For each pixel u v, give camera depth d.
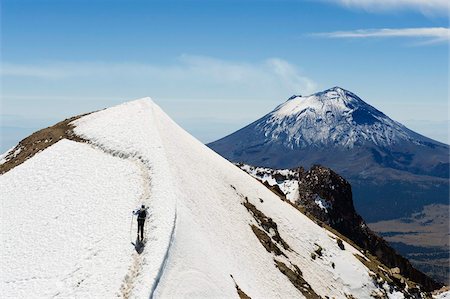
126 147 60.97
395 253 106.75
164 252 38.50
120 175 54.84
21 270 41.84
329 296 59.28
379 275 70.44
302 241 68.12
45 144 74.06
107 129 68.31
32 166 64.12
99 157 61.12
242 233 55.22
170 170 53.22
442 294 95.31
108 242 42.09
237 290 41.28
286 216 71.12
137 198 48.88
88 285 37.03
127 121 69.50
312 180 109.75
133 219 44.81
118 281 36.44
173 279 37.09
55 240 45.56
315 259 66.19
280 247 61.66
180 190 50.34
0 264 43.88
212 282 39.34
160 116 74.38
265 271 51.62
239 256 49.50
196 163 63.41
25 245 46.12
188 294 36.69
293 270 57.50
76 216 48.66
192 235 43.47
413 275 105.88
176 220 43.56
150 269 36.66
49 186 57.66
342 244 74.06
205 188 57.56
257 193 71.62
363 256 76.94
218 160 75.44
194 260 40.38
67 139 70.81
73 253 42.28
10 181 62.34
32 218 51.09
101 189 52.78
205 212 51.16
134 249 40.03
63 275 39.34
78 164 60.78
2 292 38.84
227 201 60.16
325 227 86.69
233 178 69.62
